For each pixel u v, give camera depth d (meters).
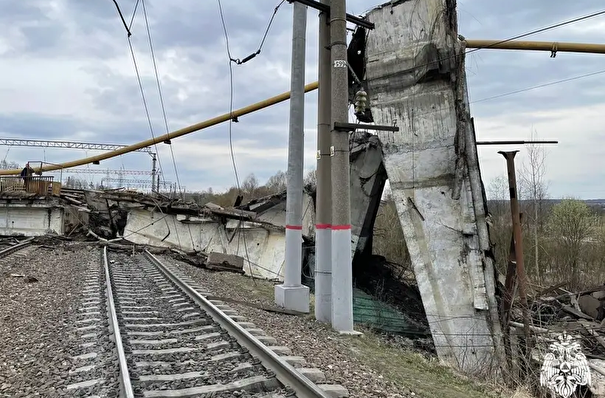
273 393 5.39
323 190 11.66
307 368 6.16
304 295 12.57
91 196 31.44
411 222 15.29
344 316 10.48
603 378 11.56
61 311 9.76
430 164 15.12
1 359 6.74
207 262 21.50
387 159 16.00
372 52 16.34
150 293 12.09
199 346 7.26
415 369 8.99
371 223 22.47
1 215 30.97
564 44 18.25
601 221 31.05
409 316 17.70
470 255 14.12
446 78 14.98
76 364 6.39
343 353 7.90
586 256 28.86
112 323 8.39
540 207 34.22
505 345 13.16
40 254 20.23
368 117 18.03
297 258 12.72
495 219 28.42
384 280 22.03
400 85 15.77
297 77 12.72
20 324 8.75
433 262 14.68
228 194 53.06
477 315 13.77
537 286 18.19
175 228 26.59
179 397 5.12
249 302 12.07
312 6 11.33
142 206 27.69
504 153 13.72
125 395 4.96
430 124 15.22
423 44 15.12
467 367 12.73
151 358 6.57
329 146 11.80
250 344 7.01
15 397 5.32
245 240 23.58
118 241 27.08
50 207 28.92
